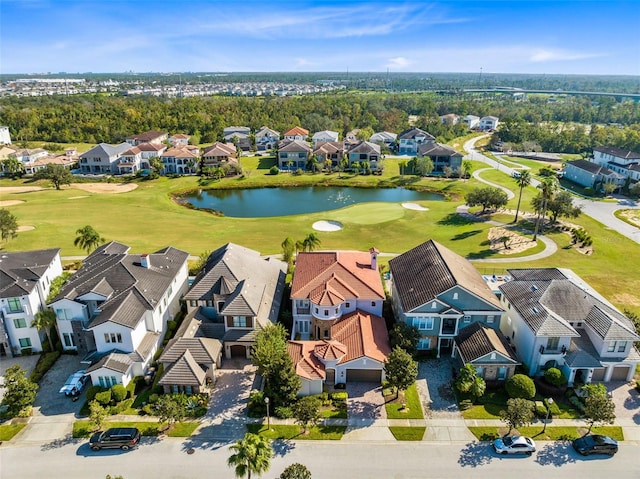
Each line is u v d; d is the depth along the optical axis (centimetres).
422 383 4875
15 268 5809
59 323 5331
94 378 4672
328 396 4619
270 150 19138
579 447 3941
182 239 9106
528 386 4500
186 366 4653
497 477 3716
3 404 4553
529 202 11544
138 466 3806
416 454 3941
